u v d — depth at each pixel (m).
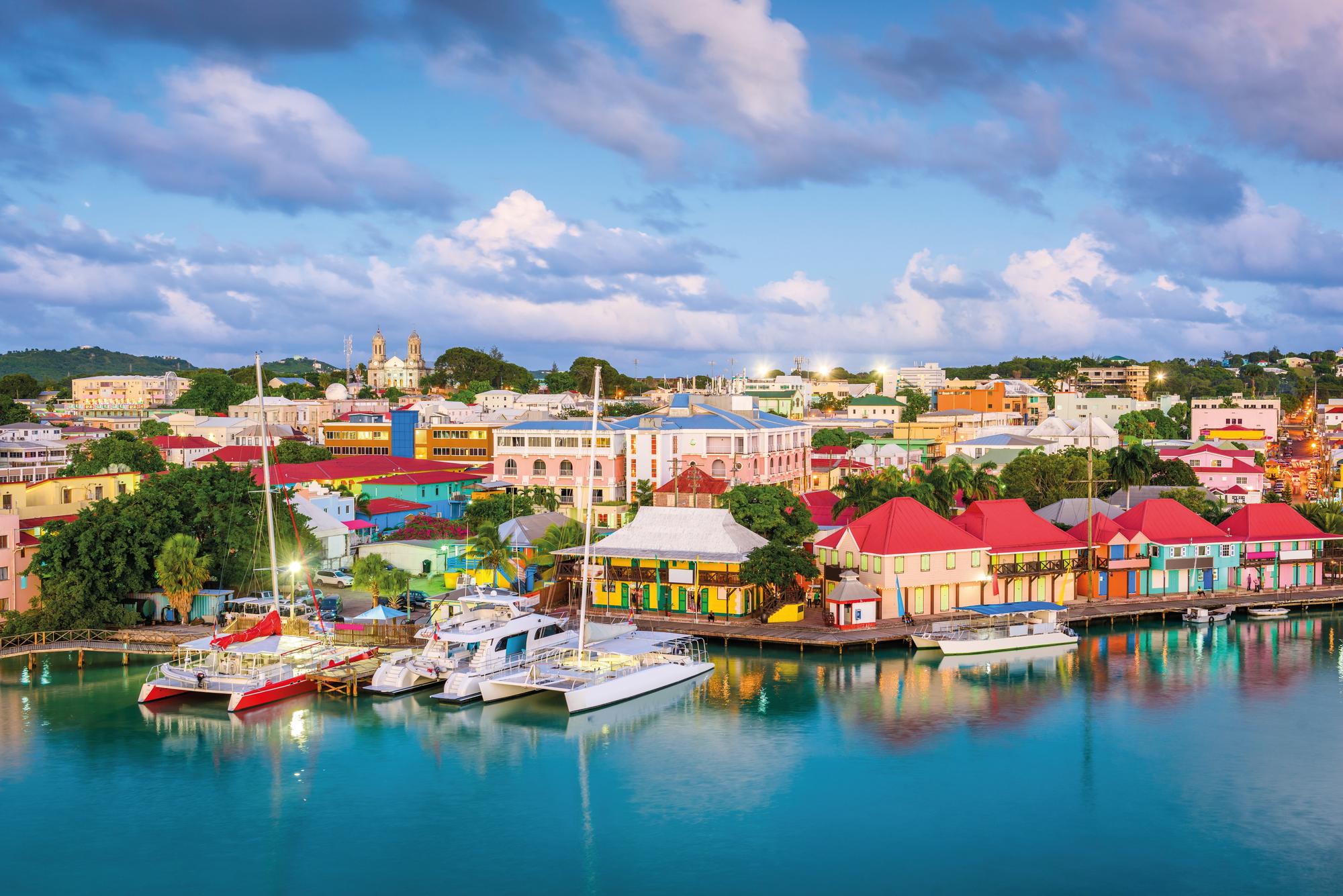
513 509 146.12
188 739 82.19
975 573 114.44
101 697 91.44
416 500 183.62
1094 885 59.81
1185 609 116.81
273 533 106.88
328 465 194.88
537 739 82.00
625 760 77.69
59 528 106.44
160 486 117.50
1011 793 71.62
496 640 93.31
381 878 61.31
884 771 75.12
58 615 102.12
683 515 116.19
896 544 110.12
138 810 69.88
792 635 105.00
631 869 62.00
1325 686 93.44
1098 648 106.38
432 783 73.94
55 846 65.00
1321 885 59.66
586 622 101.00
